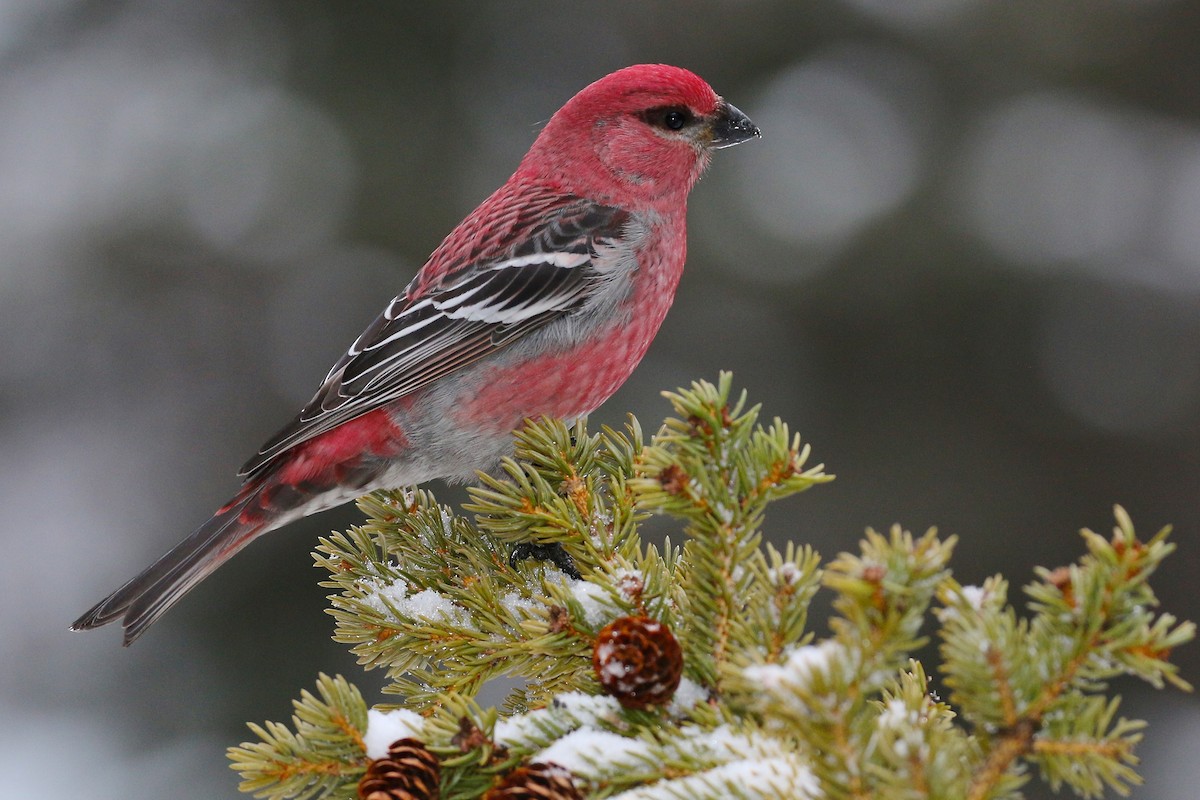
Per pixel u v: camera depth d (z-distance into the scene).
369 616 4.43
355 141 11.98
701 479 3.47
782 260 11.46
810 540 11.48
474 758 3.26
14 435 12.21
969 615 2.97
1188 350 12.09
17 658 11.19
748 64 12.37
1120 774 2.84
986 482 11.55
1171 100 12.50
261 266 11.85
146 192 11.79
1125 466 12.33
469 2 12.32
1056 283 11.52
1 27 12.73
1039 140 11.92
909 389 11.72
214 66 12.46
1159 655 2.85
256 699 10.22
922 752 2.75
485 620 4.36
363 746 3.44
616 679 3.25
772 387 11.45
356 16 12.41
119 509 11.95
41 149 12.20
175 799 9.75
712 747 3.12
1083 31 11.95
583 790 3.10
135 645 10.47
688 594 3.75
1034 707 2.87
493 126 12.44
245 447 11.82
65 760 10.04
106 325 12.00
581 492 4.51
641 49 12.39
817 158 11.99
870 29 12.11
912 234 11.32
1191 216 12.43
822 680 2.68
